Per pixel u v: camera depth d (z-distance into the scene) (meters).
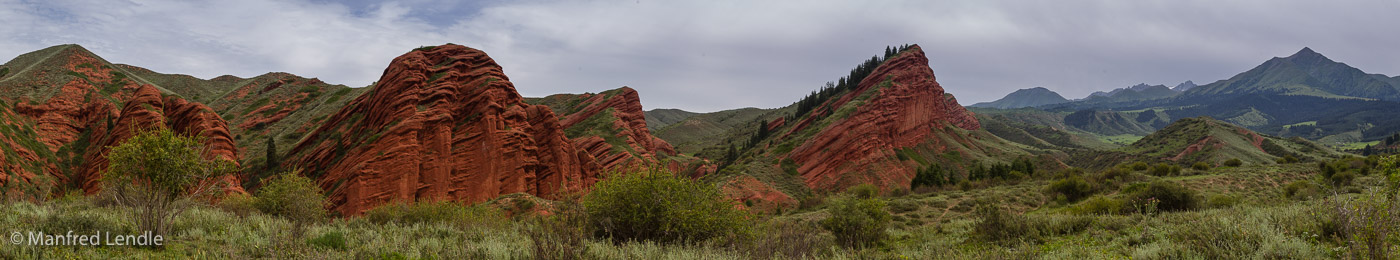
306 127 68.88
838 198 20.33
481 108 58.34
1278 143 132.75
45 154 52.53
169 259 8.34
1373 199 7.05
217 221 12.12
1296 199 26.25
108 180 9.49
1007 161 122.50
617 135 104.62
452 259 8.87
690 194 13.21
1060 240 13.14
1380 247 6.59
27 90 66.94
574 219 10.05
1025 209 37.78
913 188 71.19
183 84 117.56
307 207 14.46
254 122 77.31
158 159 9.41
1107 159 151.62
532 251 8.88
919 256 12.50
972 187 60.19
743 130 188.62
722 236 12.95
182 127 49.94
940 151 122.75
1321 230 8.89
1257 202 28.02
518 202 40.44
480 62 66.56
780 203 69.06
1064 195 39.28
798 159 98.06
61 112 62.19
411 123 51.47
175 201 10.47
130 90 80.31
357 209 45.16
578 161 67.19
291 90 90.19
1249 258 7.94
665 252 10.70
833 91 150.50
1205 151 122.62
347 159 49.59
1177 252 8.90
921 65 137.88
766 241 12.05
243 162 59.28
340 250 9.34
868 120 103.75
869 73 144.00
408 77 56.47
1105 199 23.41
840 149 96.69
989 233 14.80
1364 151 181.88
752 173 89.25
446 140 53.09
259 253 8.91
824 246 15.04
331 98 78.12
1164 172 57.38
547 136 63.75
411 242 10.54
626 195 12.66
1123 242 11.50
